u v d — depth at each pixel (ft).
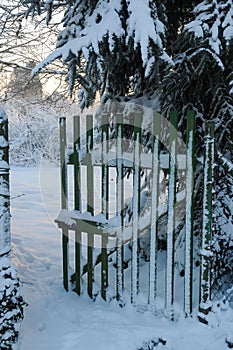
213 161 7.07
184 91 9.17
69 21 9.50
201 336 6.90
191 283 7.43
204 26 7.73
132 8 7.54
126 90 11.33
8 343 5.84
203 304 7.24
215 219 7.46
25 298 8.31
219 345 6.64
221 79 8.50
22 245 12.39
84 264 9.00
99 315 7.73
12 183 24.36
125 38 7.99
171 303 7.52
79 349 6.52
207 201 7.13
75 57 8.26
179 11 10.26
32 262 10.96
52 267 10.53
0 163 6.21
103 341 6.75
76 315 7.78
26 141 32.73
